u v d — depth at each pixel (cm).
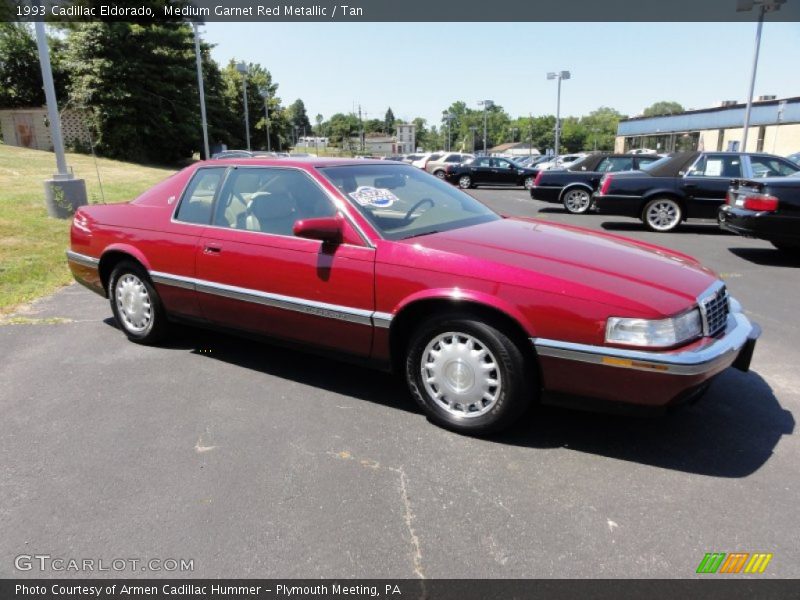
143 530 245
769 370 411
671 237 1044
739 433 324
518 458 299
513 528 245
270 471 288
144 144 3397
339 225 341
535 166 3853
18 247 797
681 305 277
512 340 298
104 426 333
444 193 425
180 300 428
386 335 332
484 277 299
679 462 295
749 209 769
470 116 14088
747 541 236
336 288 343
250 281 381
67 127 3209
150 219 443
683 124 5300
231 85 5831
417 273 316
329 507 260
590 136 13225
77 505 261
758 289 640
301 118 14762
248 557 229
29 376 404
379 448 309
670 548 233
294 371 415
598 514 254
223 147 4538
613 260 315
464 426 320
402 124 14662
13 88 3447
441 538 240
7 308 569
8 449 308
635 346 272
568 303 282
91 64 3091
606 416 345
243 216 394
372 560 228
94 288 496
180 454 303
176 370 416
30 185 1448
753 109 4272
